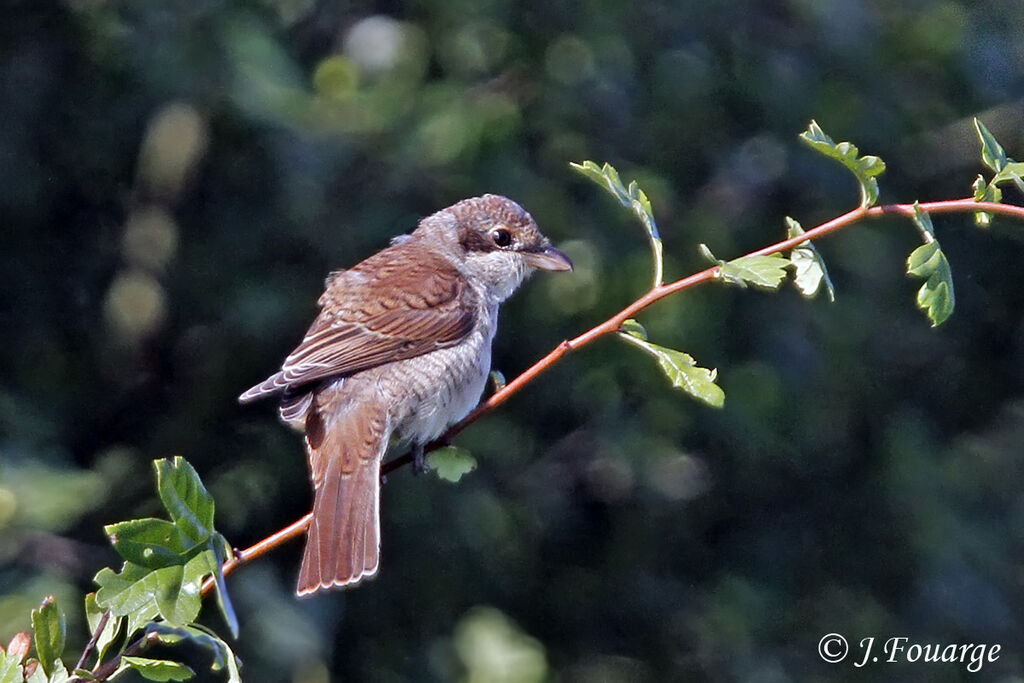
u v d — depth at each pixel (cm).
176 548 466
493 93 1239
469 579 1271
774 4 1331
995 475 1437
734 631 1350
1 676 497
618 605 1355
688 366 557
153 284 1219
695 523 1392
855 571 1400
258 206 1216
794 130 1317
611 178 578
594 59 1250
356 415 695
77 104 1203
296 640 1136
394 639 1241
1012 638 1390
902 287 1424
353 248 1195
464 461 647
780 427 1338
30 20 1192
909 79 1400
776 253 591
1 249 1231
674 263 1263
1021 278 1483
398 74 1220
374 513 639
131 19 1139
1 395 1176
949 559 1363
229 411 1240
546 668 1218
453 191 1205
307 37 1266
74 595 1068
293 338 1220
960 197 1419
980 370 1484
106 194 1243
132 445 1243
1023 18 1443
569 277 1237
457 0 1233
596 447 1323
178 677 488
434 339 730
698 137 1316
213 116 1179
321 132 1157
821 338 1346
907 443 1398
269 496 1220
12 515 1018
